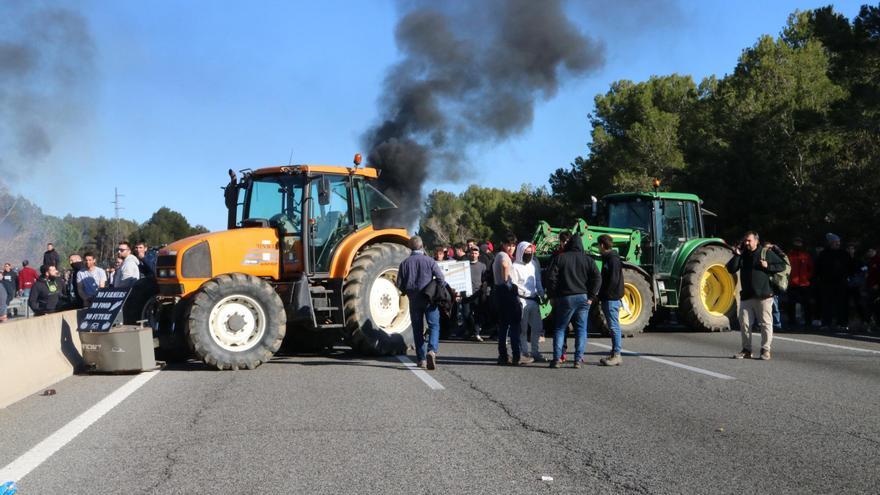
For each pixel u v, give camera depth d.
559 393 8.64
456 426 6.95
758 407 7.77
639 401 8.12
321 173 12.38
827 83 33.06
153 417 7.48
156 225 93.62
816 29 26.19
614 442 6.35
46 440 6.57
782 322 18.44
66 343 10.82
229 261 11.57
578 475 5.41
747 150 28.92
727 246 16.91
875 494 5.00
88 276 14.91
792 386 9.00
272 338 10.90
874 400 8.11
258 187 12.59
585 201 44.66
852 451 6.05
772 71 33.78
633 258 16.06
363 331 12.04
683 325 18.47
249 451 6.09
